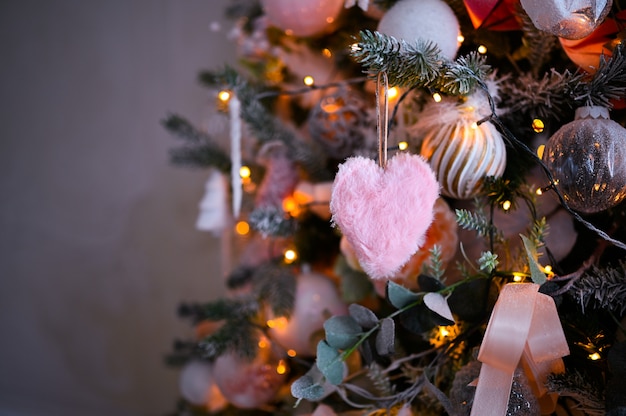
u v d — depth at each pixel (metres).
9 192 1.85
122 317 1.76
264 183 1.10
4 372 1.88
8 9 1.79
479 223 0.75
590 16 0.65
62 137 1.78
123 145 1.72
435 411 0.82
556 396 0.73
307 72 1.06
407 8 0.76
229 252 1.29
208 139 1.25
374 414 0.83
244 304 1.03
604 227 0.80
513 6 0.77
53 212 1.81
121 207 1.74
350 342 0.75
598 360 0.72
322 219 1.04
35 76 1.79
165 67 1.64
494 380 0.68
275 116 1.13
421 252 0.80
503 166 0.75
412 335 0.89
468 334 0.76
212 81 1.17
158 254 1.71
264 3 0.90
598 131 0.67
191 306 1.24
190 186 1.65
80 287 1.80
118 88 1.71
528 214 0.80
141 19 1.66
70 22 1.73
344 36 0.94
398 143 0.82
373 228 0.68
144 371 1.74
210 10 1.57
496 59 0.84
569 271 0.82
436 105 0.77
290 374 1.02
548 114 0.77
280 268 1.05
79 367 1.82
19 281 1.87
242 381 0.99
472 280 0.74
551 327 0.69
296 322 0.96
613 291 0.69
